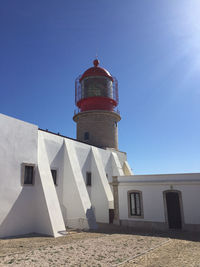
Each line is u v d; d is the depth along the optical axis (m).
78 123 25.17
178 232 12.94
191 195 14.12
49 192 12.66
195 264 6.52
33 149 13.44
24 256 7.29
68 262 6.71
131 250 8.23
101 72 25.47
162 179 15.37
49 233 11.43
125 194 16.09
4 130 11.91
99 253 7.77
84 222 14.02
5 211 11.12
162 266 6.34
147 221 14.86
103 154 22.05
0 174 11.23
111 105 25.69
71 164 15.67
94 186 18.80
